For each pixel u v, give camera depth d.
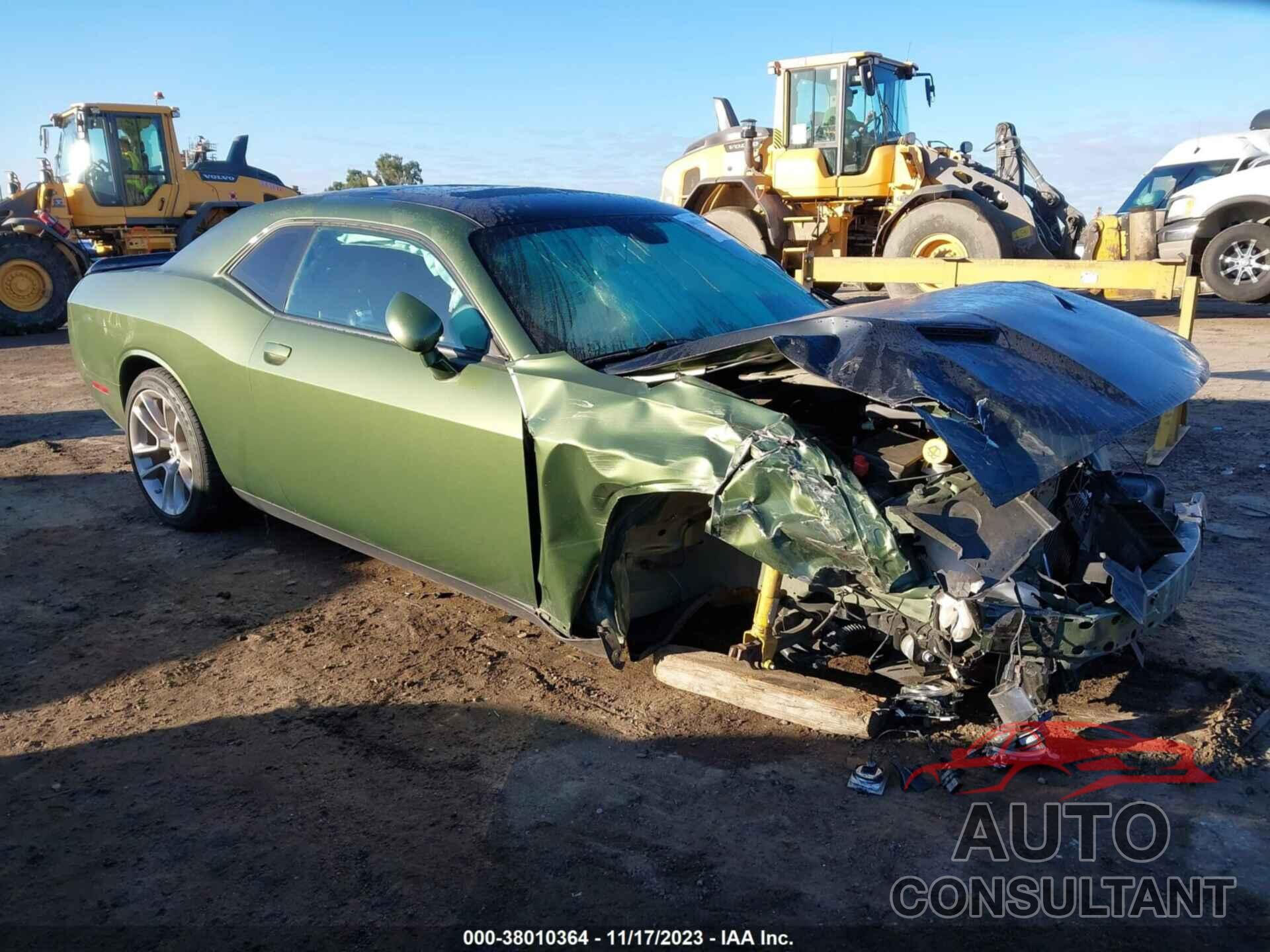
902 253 12.27
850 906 2.41
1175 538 3.19
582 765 3.03
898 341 2.81
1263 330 11.66
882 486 2.89
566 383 3.14
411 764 3.06
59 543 5.03
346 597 4.32
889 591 2.68
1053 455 2.59
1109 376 3.06
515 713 3.35
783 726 3.20
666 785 2.92
